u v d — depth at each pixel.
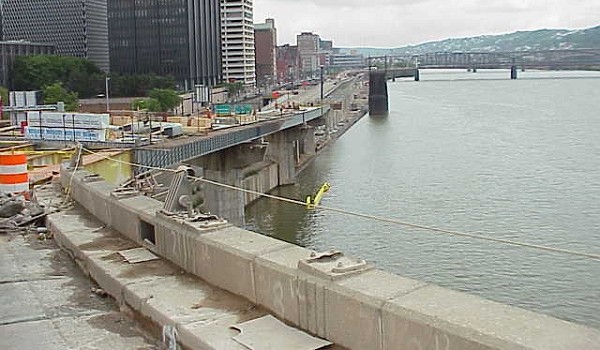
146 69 181.25
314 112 114.25
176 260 8.45
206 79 196.88
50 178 19.56
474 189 66.25
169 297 7.31
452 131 125.44
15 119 57.75
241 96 196.12
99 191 11.98
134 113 81.44
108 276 8.34
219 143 61.91
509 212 54.84
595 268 37.41
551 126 124.31
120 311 7.86
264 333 6.05
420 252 42.66
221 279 7.43
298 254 6.84
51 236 11.76
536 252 41.00
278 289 6.41
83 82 143.00
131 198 10.91
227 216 64.62
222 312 6.75
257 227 59.12
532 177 71.25
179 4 179.38
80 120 41.22
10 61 147.25
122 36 179.88
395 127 143.00
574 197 59.78
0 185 15.45
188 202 9.09
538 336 4.44
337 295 5.66
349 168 90.75
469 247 42.94
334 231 52.22
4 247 11.13
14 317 7.76
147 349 6.75
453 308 5.05
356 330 5.50
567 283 35.06
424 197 63.84
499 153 91.88
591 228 48.47
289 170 86.56
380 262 41.22
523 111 161.38
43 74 141.62
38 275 9.46
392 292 5.48
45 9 199.75
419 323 4.93
